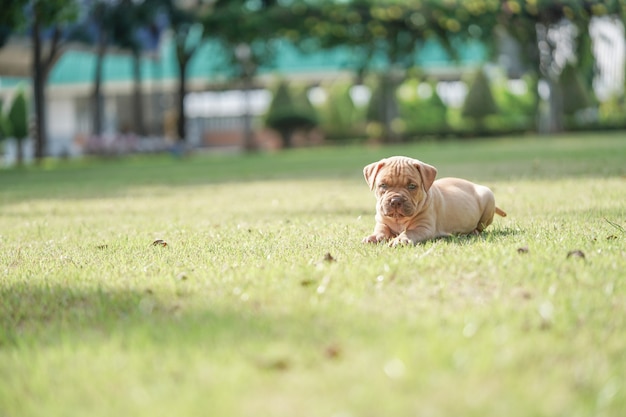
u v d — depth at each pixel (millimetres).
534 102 46000
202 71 53719
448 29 41406
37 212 10188
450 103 52281
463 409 2252
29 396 2549
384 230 5605
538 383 2447
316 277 4070
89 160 36906
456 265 4180
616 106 47906
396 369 2529
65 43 34750
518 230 5898
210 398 2395
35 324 3469
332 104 47781
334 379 2516
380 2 41312
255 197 11195
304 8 40844
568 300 3385
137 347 2936
